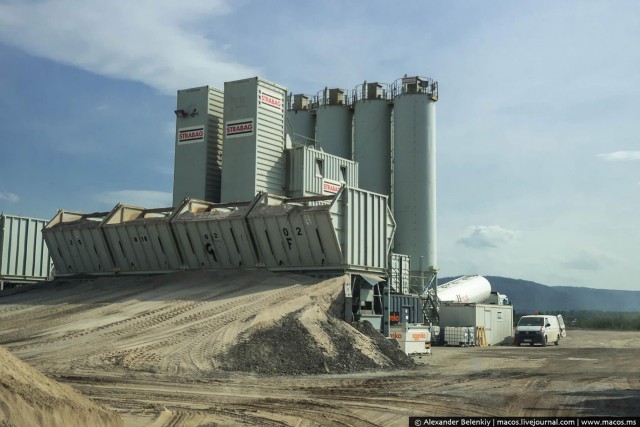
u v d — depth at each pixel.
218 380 20.16
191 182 42.25
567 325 97.50
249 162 39.59
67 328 27.86
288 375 22.20
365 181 55.03
